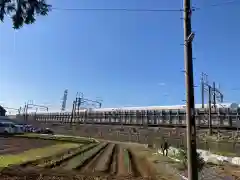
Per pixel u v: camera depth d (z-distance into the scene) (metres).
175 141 53.62
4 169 18.11
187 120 11.14
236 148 39.25
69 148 42.12
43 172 18.33
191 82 11.25
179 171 21.73
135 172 21.94
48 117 140.12
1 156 27.36
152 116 84.88
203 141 47.69
